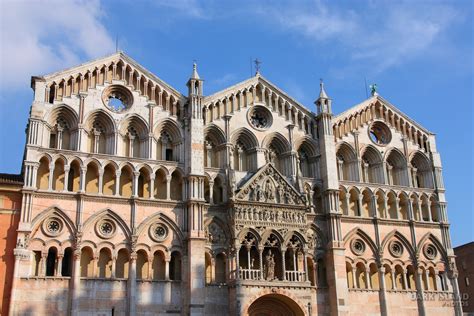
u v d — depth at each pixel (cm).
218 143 6531
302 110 7094
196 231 5822
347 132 7219
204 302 5662
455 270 7081
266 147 6725
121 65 6350
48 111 5784
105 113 6059
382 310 6538
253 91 6919
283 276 5956
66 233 5438
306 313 5834
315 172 6900
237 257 5834
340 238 6488
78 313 5231
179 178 6169
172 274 5831
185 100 6469
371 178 7269
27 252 5188
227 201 6119
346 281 6319
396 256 6856
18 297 5047
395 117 7644
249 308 5931
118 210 5700
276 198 6288
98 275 5484
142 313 5481
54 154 5619
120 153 6016
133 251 5594
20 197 5372
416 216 7206
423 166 7600
